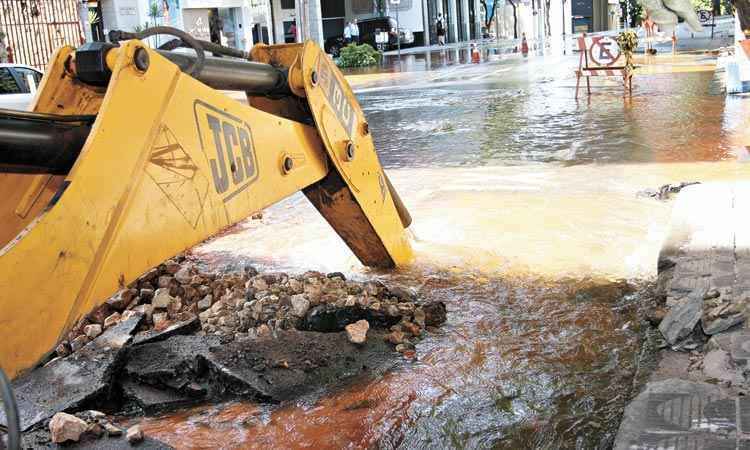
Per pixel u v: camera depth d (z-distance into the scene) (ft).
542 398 11.53
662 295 14.89
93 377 11.98
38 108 10.34
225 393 12.12
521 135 40.16
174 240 9.77
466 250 19.61
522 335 14.03
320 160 14.73
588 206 23.61
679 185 25.22
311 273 16.49
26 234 7.64
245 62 13.20
